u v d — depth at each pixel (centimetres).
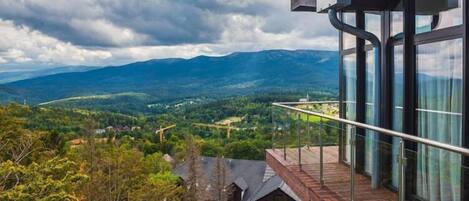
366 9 645
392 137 495
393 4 624
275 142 868
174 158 5172
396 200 429
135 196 2891
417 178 407
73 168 1507
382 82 646
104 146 3312
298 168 712
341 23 651
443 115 522
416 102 577
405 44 575
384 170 457
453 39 496
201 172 4241
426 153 405
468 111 465
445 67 515
